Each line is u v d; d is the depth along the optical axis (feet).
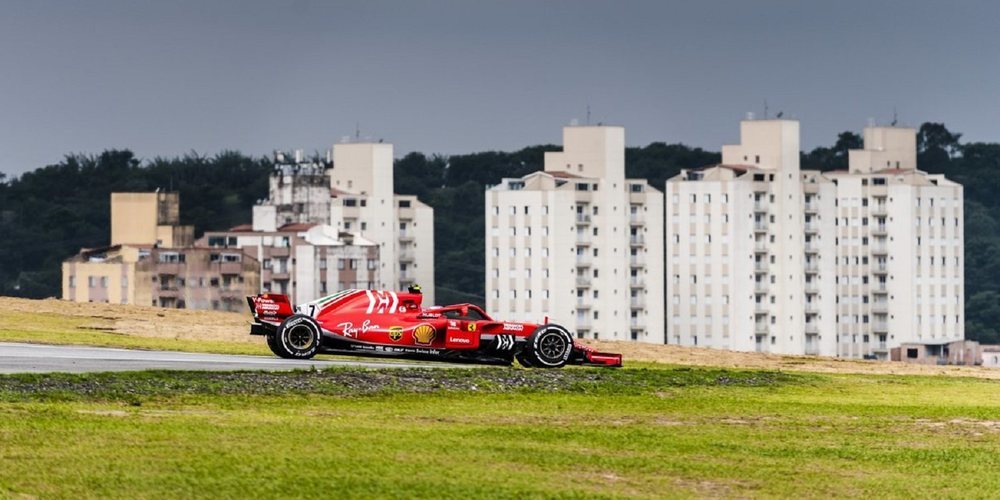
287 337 365.20
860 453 258.57
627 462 239.30
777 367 476.95
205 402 291.38
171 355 376.07
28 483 202.80
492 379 337.11
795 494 220.43
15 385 291.99
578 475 225.97
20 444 230.07
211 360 361.71
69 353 371.76
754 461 246.68
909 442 274.16
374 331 365.81
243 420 266.16
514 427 274.16
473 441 253.85
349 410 290.76
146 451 228.22
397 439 251.39
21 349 379.96
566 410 304.30
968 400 354.13
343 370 336.90
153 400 289.94
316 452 233.76
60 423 250.98
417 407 298.97
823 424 296.10
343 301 370.73
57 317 530.27
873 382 388.78
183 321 552.41
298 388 311.88
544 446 252.21
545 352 372.99
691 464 240.32
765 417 305.12
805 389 363.56
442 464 228.63
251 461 223.51
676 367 427.33
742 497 216.33
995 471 244.01
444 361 376.89
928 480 234.38
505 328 371.97
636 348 529.86
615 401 321.52
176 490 202.49
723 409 315.17
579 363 377.71
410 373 338.75
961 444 272.92
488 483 215.51
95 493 199.41
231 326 544.62
